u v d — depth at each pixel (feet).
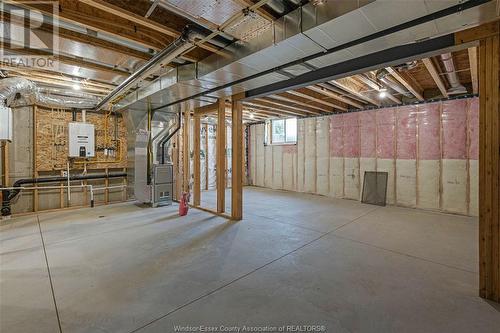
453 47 6.96
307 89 16.40
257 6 6.37
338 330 5.43
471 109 15.51
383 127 19.11
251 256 9.36
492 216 6.45
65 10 7.21
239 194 14.49
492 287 6.49
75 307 6.23
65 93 15.93
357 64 8.61
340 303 6.41
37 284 7.34
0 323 5.64
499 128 6.33
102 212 16.25
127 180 19.80
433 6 5.57
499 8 5.50
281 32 7.10
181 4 6.22
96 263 8.75
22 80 12.67
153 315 5.93
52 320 5.74
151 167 17.94
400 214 15.93
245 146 30.17
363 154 20.21
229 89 11.84
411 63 10.78
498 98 6.33
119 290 7.02
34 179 15.98
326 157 22.68
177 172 20.10
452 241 10.96
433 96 16.87
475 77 12.37
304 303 6.41
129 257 9.27
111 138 19.52
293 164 25.58
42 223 13.73
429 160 17.06
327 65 8.75
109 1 6.75
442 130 16.56
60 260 8.99
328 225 13.44
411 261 8.92
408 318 5.82
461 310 6.11
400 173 18.31
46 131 16.72
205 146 27.14
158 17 7.69
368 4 5.52
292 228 12.89
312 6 6.43
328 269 8.31
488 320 5.73
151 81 12.99
